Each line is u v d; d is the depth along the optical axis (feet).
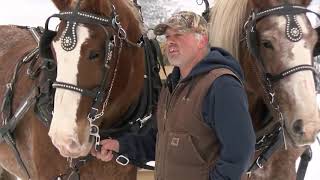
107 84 9.12
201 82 7.64
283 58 8.77
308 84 8.58
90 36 8.74
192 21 7.75
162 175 8.12
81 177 10.34
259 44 9.24
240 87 7.49
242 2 10.02
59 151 9.34
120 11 9.92
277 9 9.01
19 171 12.19
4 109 11.40
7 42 13.84
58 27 9.01
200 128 7.63
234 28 10.03
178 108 7.83
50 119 9.75
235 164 7.36
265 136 10.14
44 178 10.52
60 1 9.25
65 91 8.46
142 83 10.69
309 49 8.75
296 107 8.61
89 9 9.06
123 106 10.54
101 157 9.64
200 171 7.67
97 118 9.29
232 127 7.34
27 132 10.98
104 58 8.93
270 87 9.14
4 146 12.14
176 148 7.74
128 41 9.99
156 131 10.05
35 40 13.42
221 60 7.67
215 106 7.43
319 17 9.18
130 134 10.01
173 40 7.91
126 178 10.59
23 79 11.35
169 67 11.96
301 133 8.55
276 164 10.56
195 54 7.86
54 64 9.40
